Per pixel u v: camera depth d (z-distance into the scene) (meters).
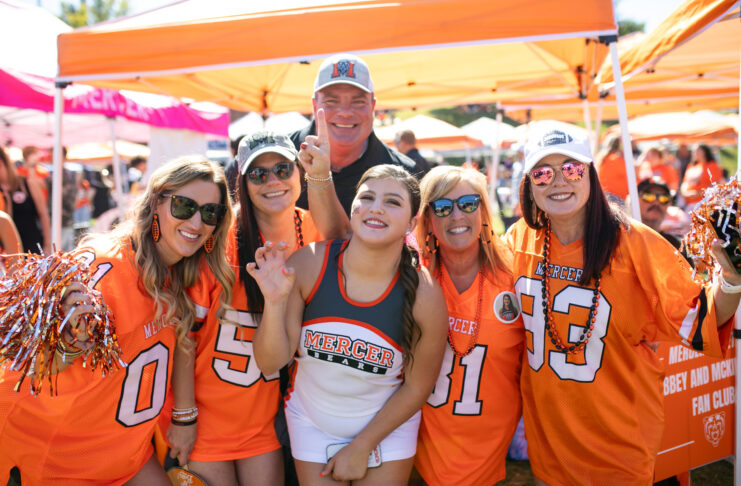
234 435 2.39
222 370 2.35
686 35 3.50
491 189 9.87
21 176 6.60
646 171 11.15
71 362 1.85
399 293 2.09
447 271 2.42
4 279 1.80
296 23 3.66
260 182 2.26
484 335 2.31
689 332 1.95
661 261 2.04
